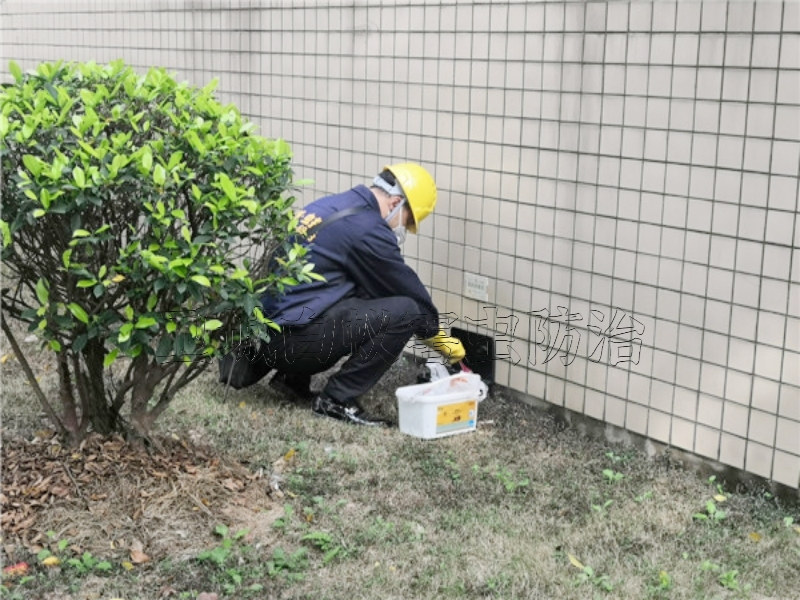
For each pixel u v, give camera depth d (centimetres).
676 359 500
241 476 472
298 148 722
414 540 429
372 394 607
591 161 525
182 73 824
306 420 557
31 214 393
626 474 501
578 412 554
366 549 421
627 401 527
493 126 575
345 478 488
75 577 389
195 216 430
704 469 495
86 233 393
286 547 421
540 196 555
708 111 468
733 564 419
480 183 589
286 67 720
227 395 592
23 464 446
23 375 608
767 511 458
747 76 450
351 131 673
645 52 491
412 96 623
